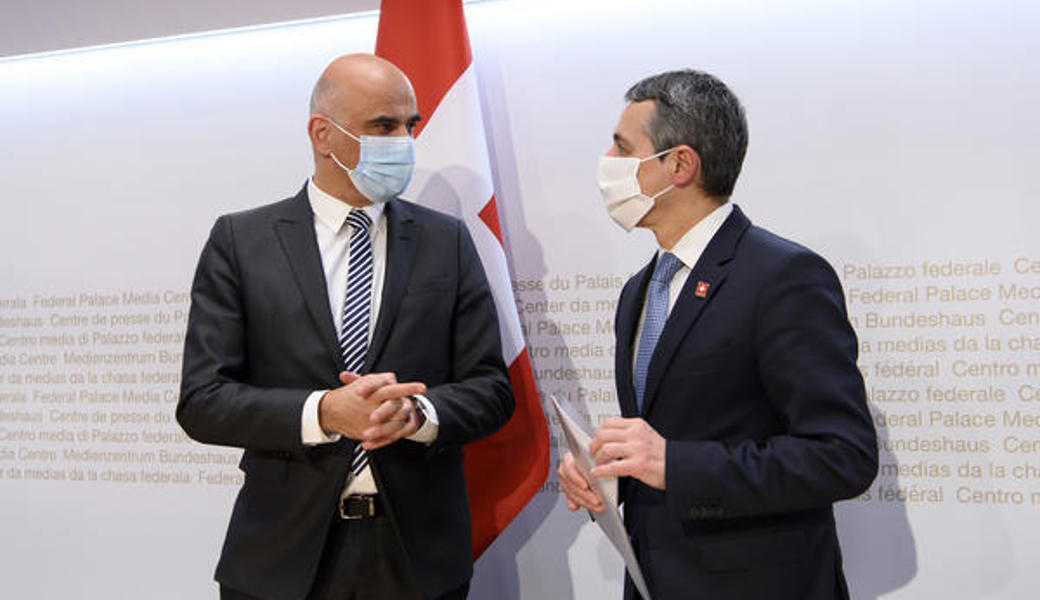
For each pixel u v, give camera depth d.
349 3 2.66
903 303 2.38
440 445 1.83
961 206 2.35
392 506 1.83
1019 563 2.31
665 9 2.56
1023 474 2.30
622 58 2.59
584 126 2.61
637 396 1.68
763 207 2.48
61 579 2.97
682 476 1.44
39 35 2.92
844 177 2.42
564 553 2.60
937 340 2.36
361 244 1.98
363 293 1.94
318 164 2.02
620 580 2.56
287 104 2.82
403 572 1.85
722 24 2.52
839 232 2.42
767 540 1.50
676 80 1.67
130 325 2.92
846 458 1.41
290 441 1.74
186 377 1.86
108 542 2.93
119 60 2.97
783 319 1.48
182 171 2.90
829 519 1.57
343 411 1.69
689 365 1.56
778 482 1.42
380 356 1.88
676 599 1.52
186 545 2.86
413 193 2.44
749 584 1.49
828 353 1.47
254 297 1.91
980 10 2.35
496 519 2.41
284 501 1.84
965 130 2.35
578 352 2.60
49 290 3.00
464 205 2.42
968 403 2.34
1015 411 2.31
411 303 1.94
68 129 3.00
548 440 2.42
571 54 2.63
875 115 2.41
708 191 1.66
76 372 2.97
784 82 2.47
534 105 2.65
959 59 2.36
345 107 1.95
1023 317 2.30
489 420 1.92
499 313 2.41
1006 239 2.32
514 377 2.42
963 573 2.34
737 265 1.58
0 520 3.02
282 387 1.88
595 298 2.59
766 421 1.54
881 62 2.41
